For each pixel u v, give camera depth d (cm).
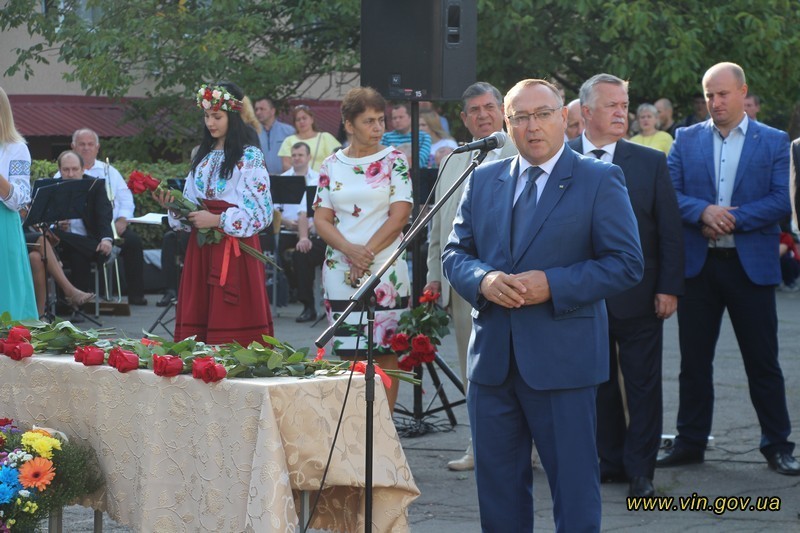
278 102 2120
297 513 524
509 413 532
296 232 1526
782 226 873
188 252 783
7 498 532
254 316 775
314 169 1595
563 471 520
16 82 2303
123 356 537
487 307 530
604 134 714
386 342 789
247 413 486
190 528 511
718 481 758
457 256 543
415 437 892
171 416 519
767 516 683
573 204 521
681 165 795
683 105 2080
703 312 790
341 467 500
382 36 904
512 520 535
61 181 1352
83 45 1980
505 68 1952
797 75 1948
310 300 1444
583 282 507
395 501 523
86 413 561
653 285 712
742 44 1903
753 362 782
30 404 590
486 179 547
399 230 778
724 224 759
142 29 1956
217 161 776
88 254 1444
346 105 779
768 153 769
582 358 518
